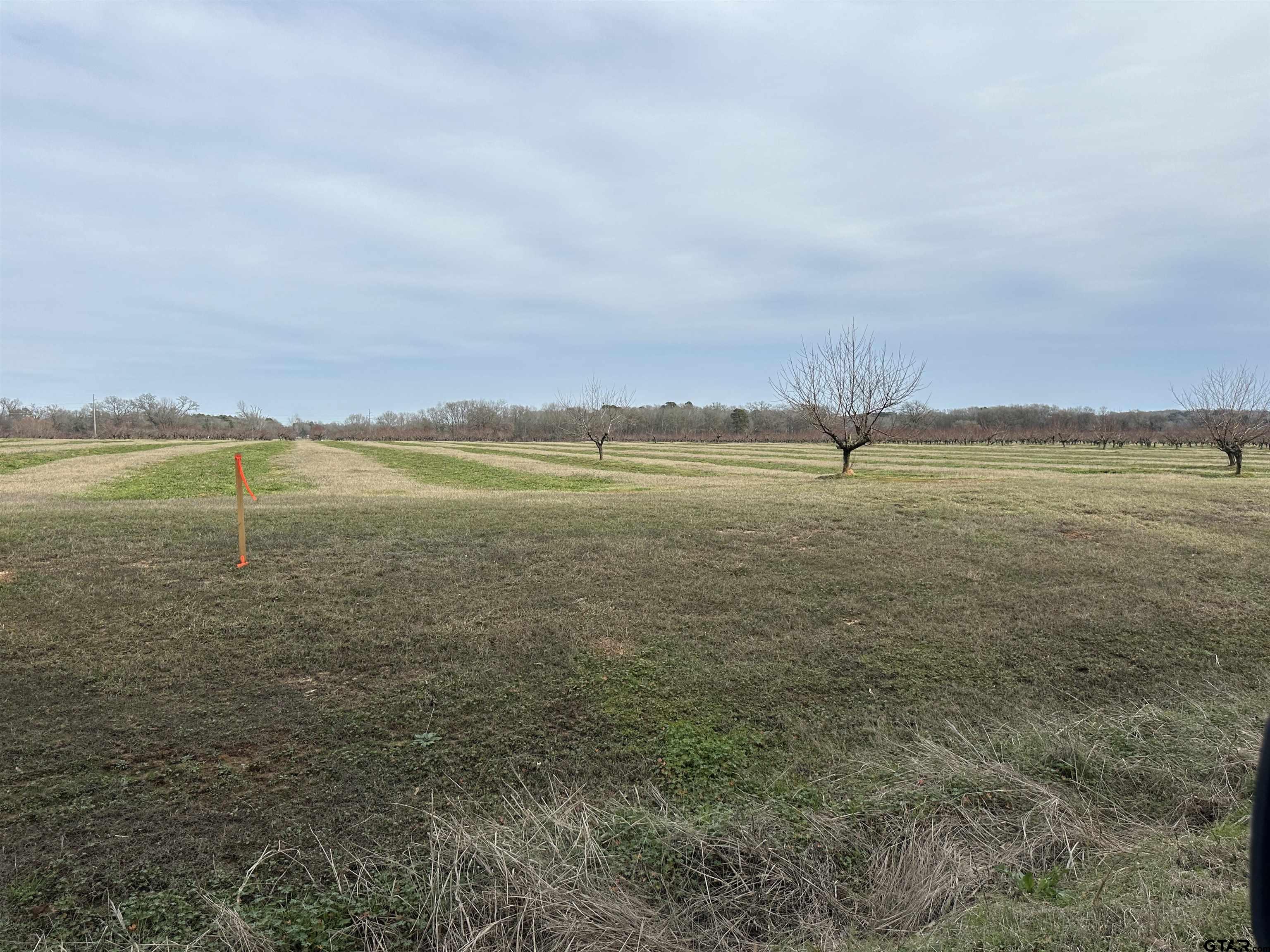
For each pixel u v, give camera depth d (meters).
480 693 6.40
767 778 5.43
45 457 41.81
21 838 4.33
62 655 6.55
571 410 62.28
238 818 4.66
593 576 9.54
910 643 7.83
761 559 10.55
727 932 3.95
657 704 6.39
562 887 4.09
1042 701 6.77
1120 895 3.64
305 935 3.77
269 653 6.88
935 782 5.19
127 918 3.81
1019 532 12.52
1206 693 6.94
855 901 4.17
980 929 3.44
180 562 9.13
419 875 4.24
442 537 11.03
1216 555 11.20
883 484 19.34
